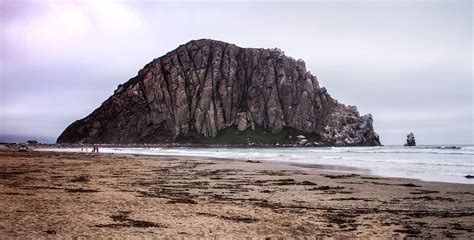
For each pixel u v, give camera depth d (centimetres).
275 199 2223
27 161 5216
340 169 4678
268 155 9700
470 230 1420
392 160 6644
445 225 1505
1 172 3344
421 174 3984
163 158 7175
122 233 1203
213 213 1611
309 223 1484
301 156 9031
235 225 1390
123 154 9106
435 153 9512
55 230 1188
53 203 1675
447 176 3766
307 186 2886
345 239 1261
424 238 1295
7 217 1334
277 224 1438
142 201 1856
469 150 10919
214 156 8681
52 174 3294
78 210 1535
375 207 1975
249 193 2481
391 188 2781
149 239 1152
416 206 2020
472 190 2683
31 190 2097
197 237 1200
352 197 2323
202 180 3269
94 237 1137
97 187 2425
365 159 7256
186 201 1931
